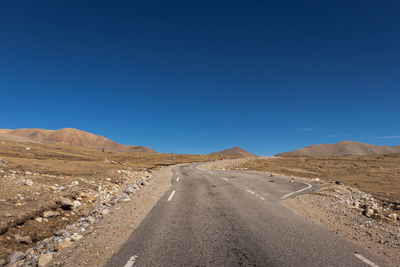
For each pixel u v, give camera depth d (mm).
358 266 4109
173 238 5512
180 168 37969
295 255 4543
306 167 58469
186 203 9680
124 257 4492
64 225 7004
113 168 22922
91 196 10383
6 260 4629
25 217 6535
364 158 96438
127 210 8570
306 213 8172
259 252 4684
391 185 31125
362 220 7809
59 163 18328
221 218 7320
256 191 13008
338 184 21531
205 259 4371
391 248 5113
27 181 10133
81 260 4445
